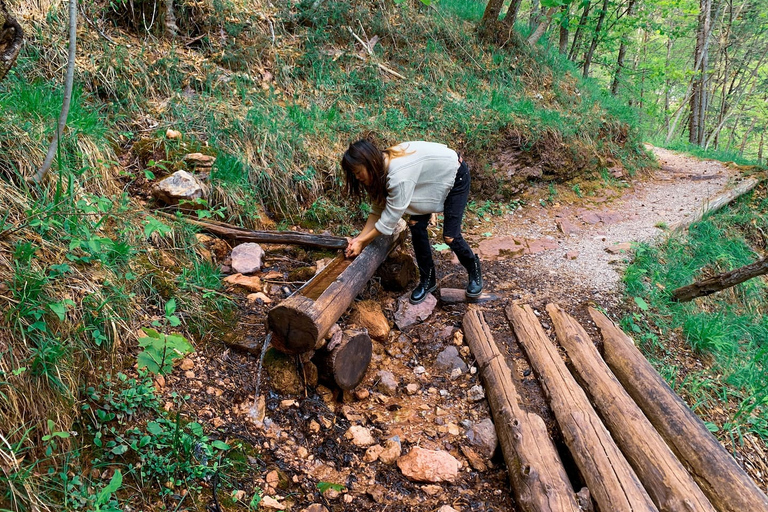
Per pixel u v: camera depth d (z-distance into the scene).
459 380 3.21
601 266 4.71
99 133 3.69
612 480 2.26
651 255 5.02
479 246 5.02
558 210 6.22
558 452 2.66
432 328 3.64
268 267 3.77
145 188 3.76
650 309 4.20
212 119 4.43
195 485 2.14
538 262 4.74
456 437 2.78
